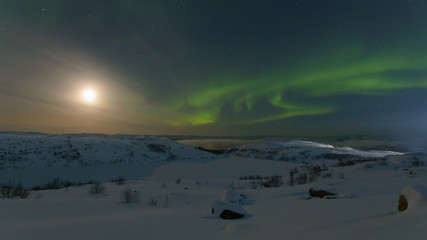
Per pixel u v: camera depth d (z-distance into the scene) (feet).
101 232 10.15
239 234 8.66
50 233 10.05
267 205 18.74
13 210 17.01
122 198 24.41
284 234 7.64
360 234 5.81
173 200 25.48
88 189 36.65
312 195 24.35
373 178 51.85
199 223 11.68
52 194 32.71
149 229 10.55
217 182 53.26
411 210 7.23
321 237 6.31
